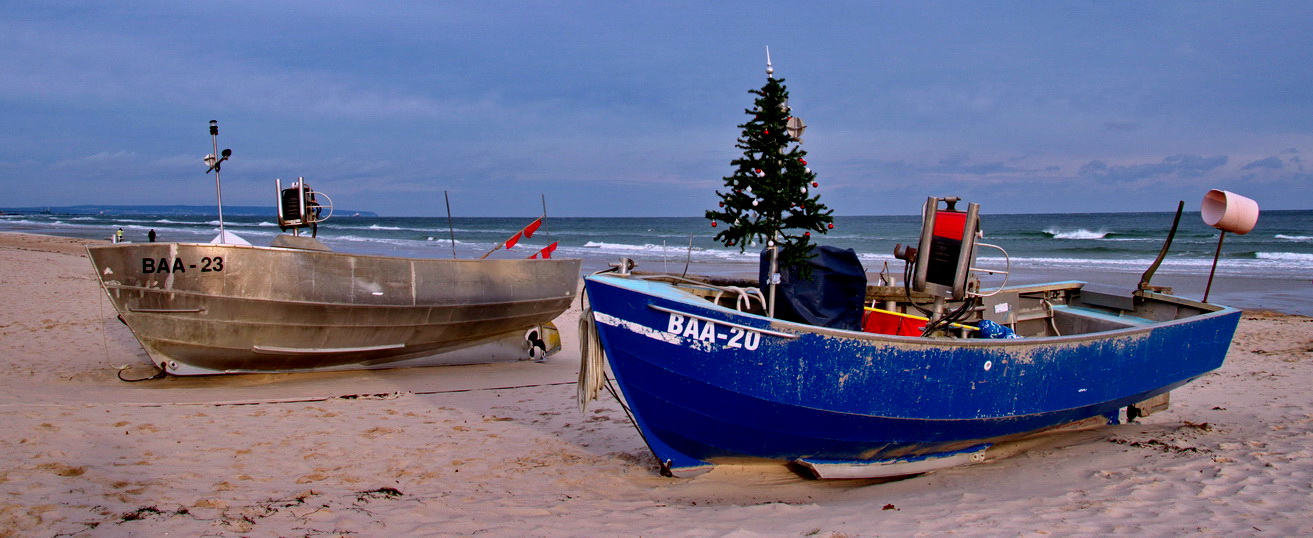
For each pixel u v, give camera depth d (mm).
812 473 6223
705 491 5957
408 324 10172
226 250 8891
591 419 8305
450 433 7605
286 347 9469
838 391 5402
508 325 11453
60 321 14258
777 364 5316
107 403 8180
